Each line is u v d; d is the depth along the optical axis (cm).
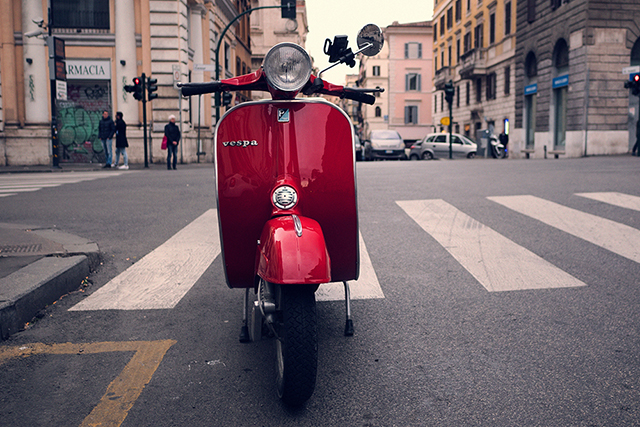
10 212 813
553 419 257
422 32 6944
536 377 299
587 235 627
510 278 484
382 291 455
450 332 366
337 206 328
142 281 485
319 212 326
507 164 1570
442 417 262
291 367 259
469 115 4350
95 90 2319
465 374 305
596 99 2606
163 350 342
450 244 605
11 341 357
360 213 779
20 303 381
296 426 256
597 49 2591
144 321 393
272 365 321
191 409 272
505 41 3575
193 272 511
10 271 445
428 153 3142
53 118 1856
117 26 2252
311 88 351
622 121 2631
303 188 321
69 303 430
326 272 269
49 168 1900
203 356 334
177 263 541
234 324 387
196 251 584
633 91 2230
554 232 646
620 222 684
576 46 2659
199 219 753
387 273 505
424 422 258
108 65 2278
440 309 411
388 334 365
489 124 3919
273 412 269
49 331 374
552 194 884
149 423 259
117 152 1908
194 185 1130
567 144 2742
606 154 2623
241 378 305
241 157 321
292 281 261
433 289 458
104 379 304
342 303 429
